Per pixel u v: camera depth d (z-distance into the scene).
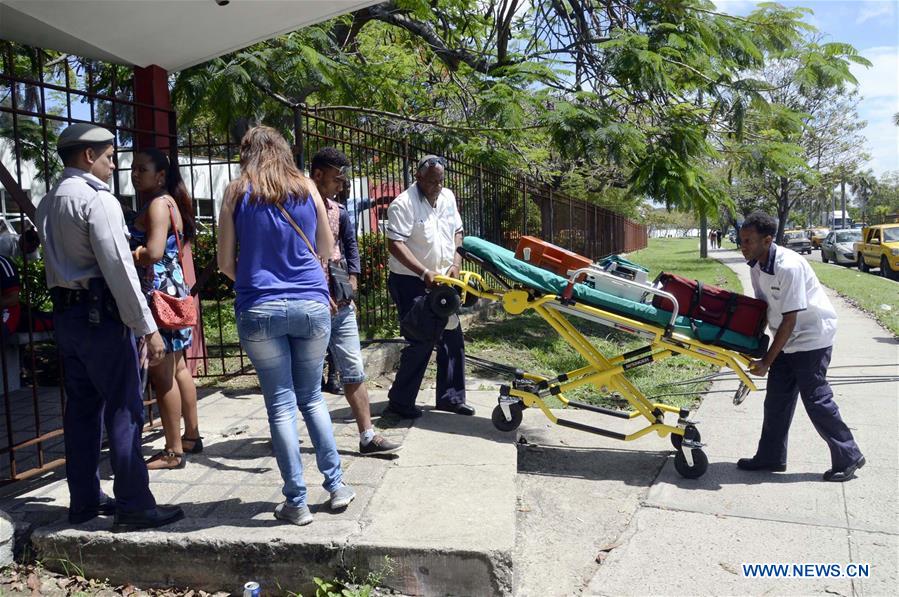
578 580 3.44
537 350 8.56
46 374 6.83
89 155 3.25
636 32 10.12
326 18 5.53
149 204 3.70
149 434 4.76
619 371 4.66
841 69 9.69
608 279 4.49
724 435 5.60
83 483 3.42
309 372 3.43
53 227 3.20
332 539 3.19
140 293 3.20
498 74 10.43
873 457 4.96
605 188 22.17
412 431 4.88
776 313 4.38
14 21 4.65
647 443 5.41
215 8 4.89
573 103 9.70
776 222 4.33
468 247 4.75
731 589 3.29
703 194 9.83
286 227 3.28
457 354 5.37
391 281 5.25
